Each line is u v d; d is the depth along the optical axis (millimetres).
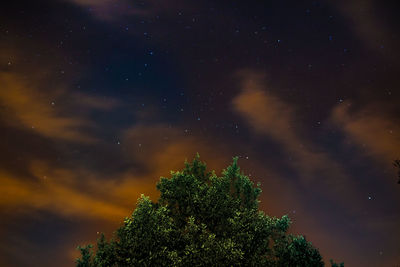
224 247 13438
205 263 13305
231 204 15602
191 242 13883
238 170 17562
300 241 15320
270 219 15680
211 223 15195
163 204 15992
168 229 14086
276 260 15039
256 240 14516
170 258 13227
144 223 14305
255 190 17109
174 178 16156
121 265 14023
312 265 14750
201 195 15656
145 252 13703
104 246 14789
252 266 13914
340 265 15102
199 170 17453
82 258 15086
